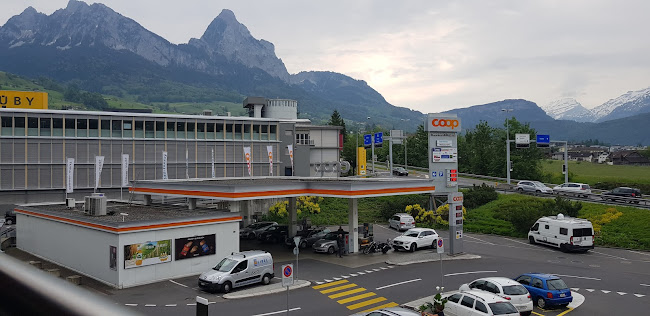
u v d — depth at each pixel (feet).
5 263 6.62
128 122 202.28
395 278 95.45
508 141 246.27
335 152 279.49
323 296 82.84
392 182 121.29
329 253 122.62
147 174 204.54
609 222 148.97
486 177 292.61
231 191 108.78
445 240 140.56
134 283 90.63
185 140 213.66
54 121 187.83
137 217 102.06
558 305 76.38
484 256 119.55
